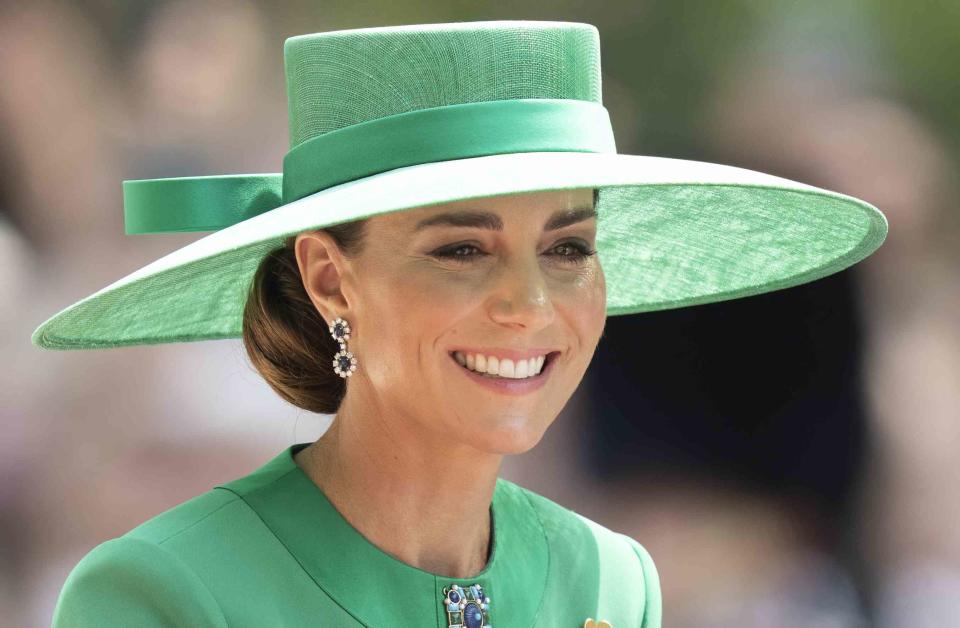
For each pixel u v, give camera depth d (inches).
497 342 354.0
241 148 1088.8
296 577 367.9
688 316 1035.9
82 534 952.3
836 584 998.4
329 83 371.2
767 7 1157.1
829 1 1142.3
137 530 367.2
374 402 377.1
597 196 402.9
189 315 415.5
